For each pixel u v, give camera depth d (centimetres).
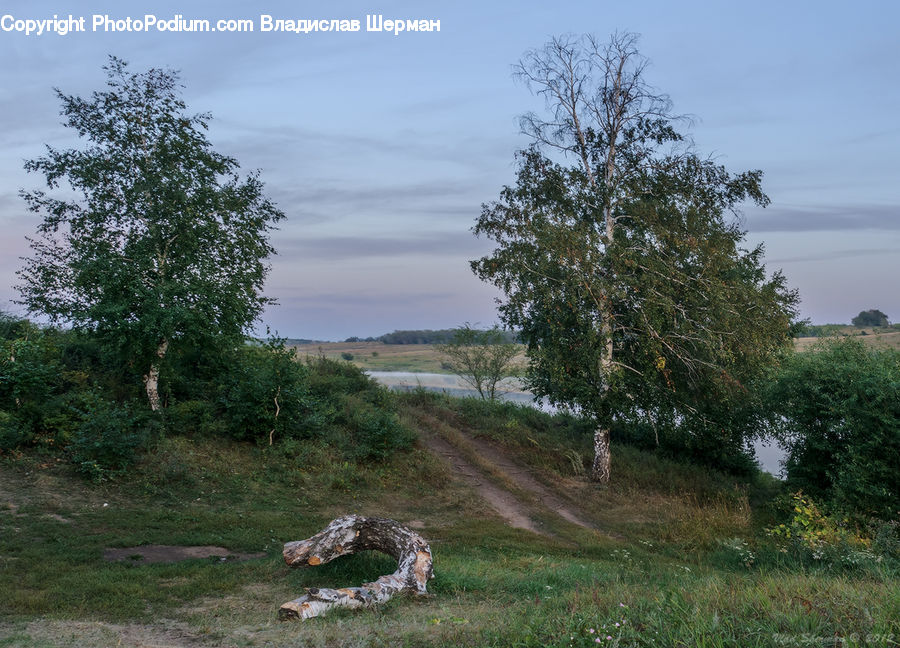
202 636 597
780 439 1850
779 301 2120
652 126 2039
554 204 2058
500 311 2084
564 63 2109
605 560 1270
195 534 1149
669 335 1920
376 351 9769
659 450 2442
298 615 649
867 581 694
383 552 909
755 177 1942
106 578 815
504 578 897
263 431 1856
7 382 1502
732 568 1148
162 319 1650
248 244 1864
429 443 2306
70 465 1392
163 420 1695
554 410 3088
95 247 1688
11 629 600
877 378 1538
